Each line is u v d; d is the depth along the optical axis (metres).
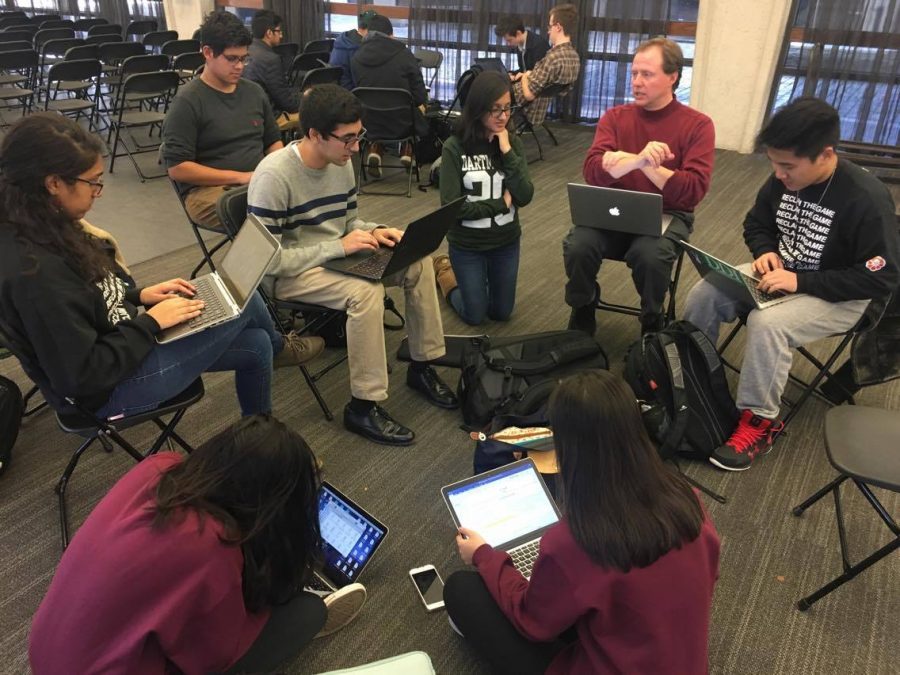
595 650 1.06
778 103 5.19
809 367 2.54
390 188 4.51
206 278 1.87
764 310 1.97
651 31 5.47
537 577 1.08
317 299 2.05
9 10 8.52
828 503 1.91
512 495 1.60
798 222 2.04
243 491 1.04
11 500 1.85
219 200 2.09
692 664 1.02
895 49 4.66
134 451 1.65
